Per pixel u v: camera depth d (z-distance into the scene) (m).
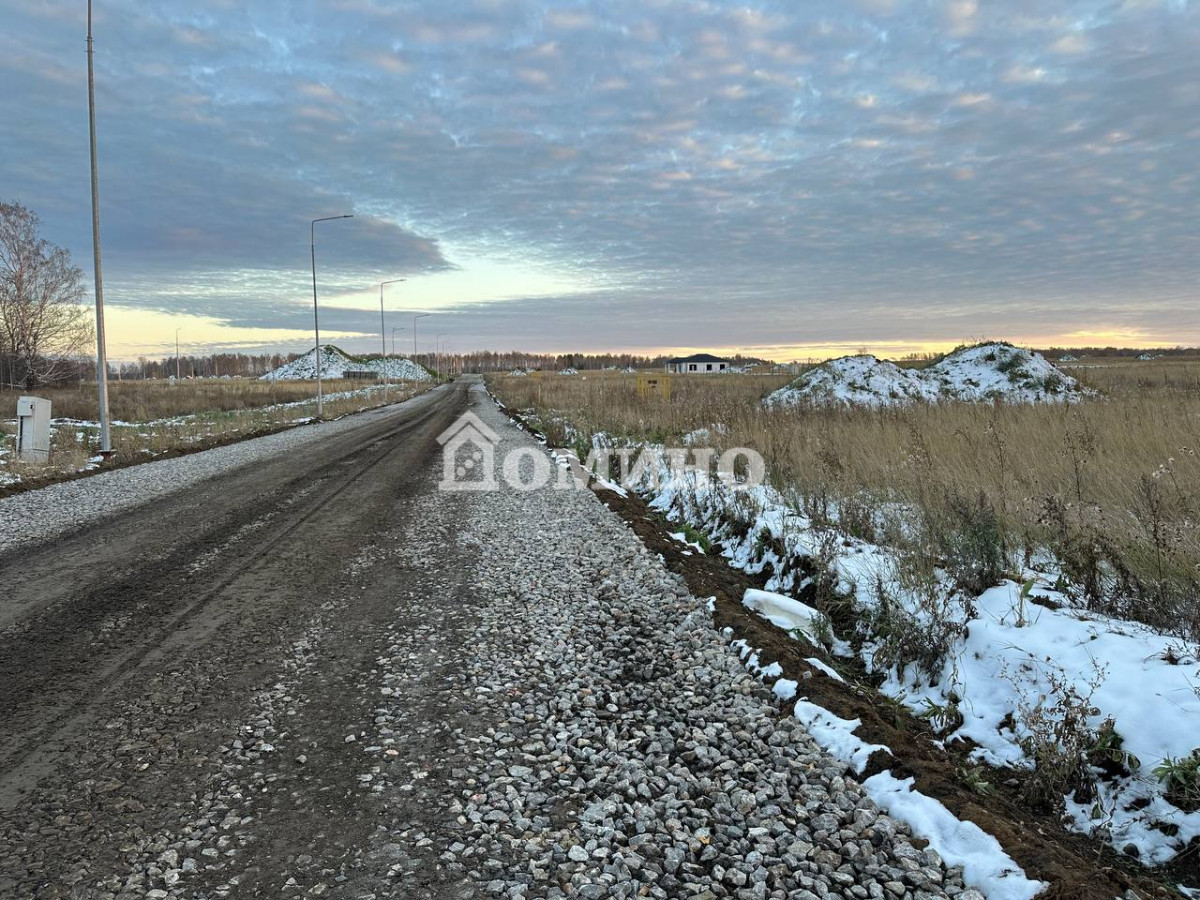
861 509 7.66
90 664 5.21
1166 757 3.40
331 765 3.82
